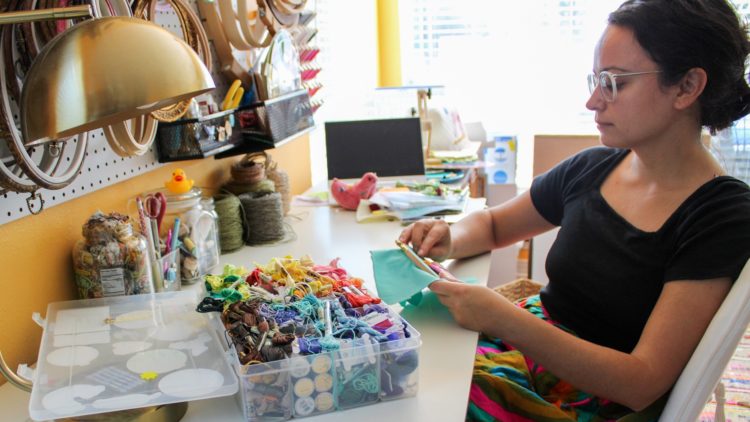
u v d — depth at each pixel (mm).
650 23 879
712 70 882
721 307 786
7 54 802
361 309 887
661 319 847
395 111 2320
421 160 1798
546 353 868
